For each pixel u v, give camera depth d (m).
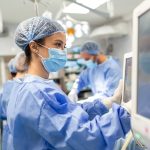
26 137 0.88
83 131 0.80
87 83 2.70
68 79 4.23
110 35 4.37
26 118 0.84
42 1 1.65
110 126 0.82
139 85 0.60
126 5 3.40
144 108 0.57
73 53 4.38
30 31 1.04
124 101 1.04
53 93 0.89
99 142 0.81
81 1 1.66
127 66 1.04
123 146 0.76
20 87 0.95
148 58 0.56
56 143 0.82
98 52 2.56
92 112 1.19
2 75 4.21
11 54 4.39
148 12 0.55
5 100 1.28
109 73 2.37
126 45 4.48
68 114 0.85
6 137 1.11
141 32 0.59
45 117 0.82
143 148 0.75
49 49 1.04
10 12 3.49
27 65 1.09
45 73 1.08
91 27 4.97
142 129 0.57
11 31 4.46
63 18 2.64
